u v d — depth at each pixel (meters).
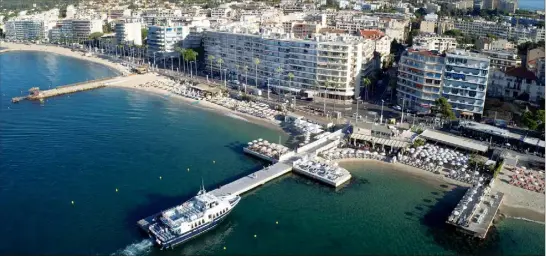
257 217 130.50
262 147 174.75
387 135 181.62
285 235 122.00
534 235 122.44
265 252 114.50
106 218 127.88
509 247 117.31
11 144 182.62
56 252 112.06
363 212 133.62
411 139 179.12
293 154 170.88
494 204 134.50
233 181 149.62
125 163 165.25
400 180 153.75
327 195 143.62
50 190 143.62
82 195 140.75
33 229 121.81
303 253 114.00
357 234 122.62
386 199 141.25
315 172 154.50
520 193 144.12
